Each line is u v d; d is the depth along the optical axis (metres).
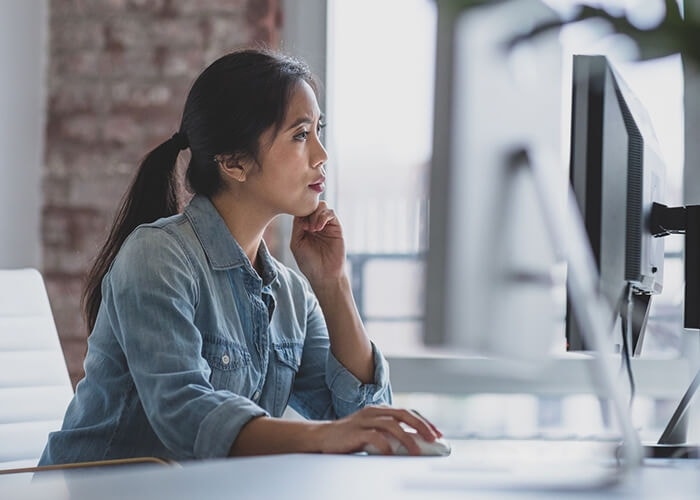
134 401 1.52
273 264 1.71
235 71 1.64
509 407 3.02
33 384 1.97
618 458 0.96
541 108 0.64
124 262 1.48
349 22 3.10
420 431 1.16
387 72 3.08
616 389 0.85
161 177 1.74
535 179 0.65
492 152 0.63
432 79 0.60
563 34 0.64
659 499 0.76
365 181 3.08
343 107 3.09
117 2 3.05
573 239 0.83
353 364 1.69
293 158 1.63
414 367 3.01
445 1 0.59
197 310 1.52
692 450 1.26
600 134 1.10
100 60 3.06
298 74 1.66
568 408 2.97
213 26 2.99
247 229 1.67
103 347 1.54
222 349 1.54
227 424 1.24
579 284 0.84
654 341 2.81
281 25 3.00
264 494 0.75
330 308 1.71
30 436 1.92
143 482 0.81
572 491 0.80
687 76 0.65
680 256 2.75
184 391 1.31
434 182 0.62
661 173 1.33
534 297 0.65
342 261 1.72
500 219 0.63
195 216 1.60
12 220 3.03
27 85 3.06
